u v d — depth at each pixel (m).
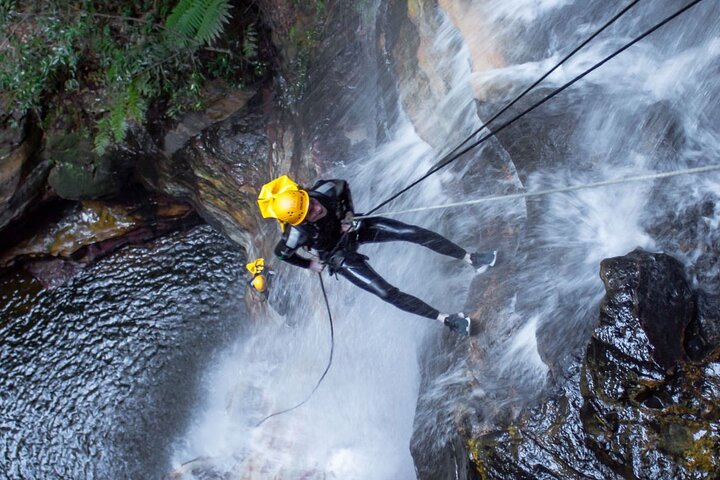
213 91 7.94
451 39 5.54
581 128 4.67
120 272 9.43
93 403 8.74
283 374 7.45
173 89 7.82
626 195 4.43
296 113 7.62
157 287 9.31
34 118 8.20
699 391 3.62
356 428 6.51
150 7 7.55
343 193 4.60
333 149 7.01
